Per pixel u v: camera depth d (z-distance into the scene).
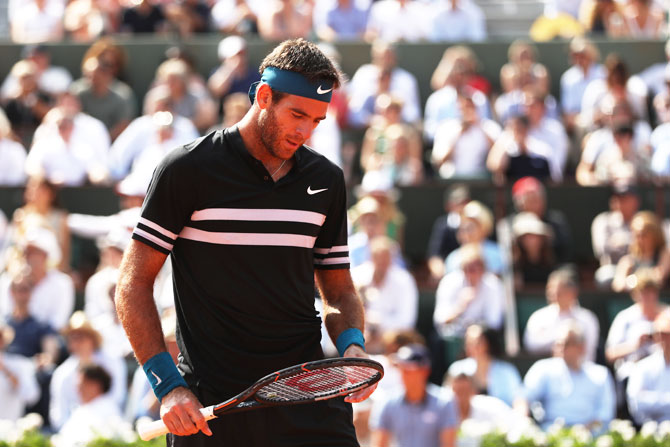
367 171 38.00
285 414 11.05
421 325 32.78
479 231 33.00
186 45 44.88
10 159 38.62
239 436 11.05
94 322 29.52
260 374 10.98
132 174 35.94
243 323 10.93
